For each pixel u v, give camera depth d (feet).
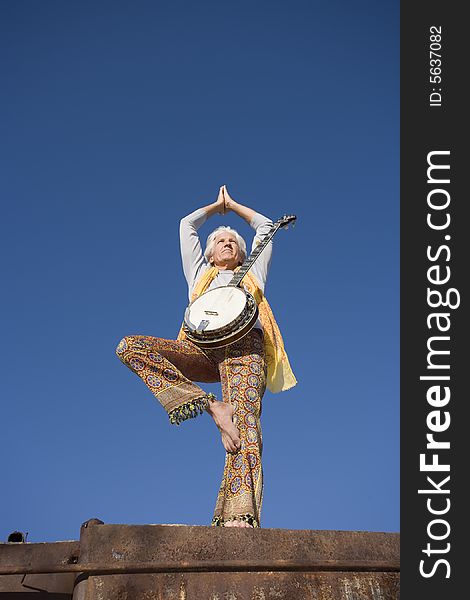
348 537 11.09
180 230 18.92
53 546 10.62
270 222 19.33
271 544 10.70
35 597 10.75
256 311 15.83
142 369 15.10
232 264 18.42
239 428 14.67
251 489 13.78
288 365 16.70
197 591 10.12
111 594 9.99
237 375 15.53
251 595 10.19
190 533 10.57
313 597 10.35
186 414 14.46
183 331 16.67
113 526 10.48
